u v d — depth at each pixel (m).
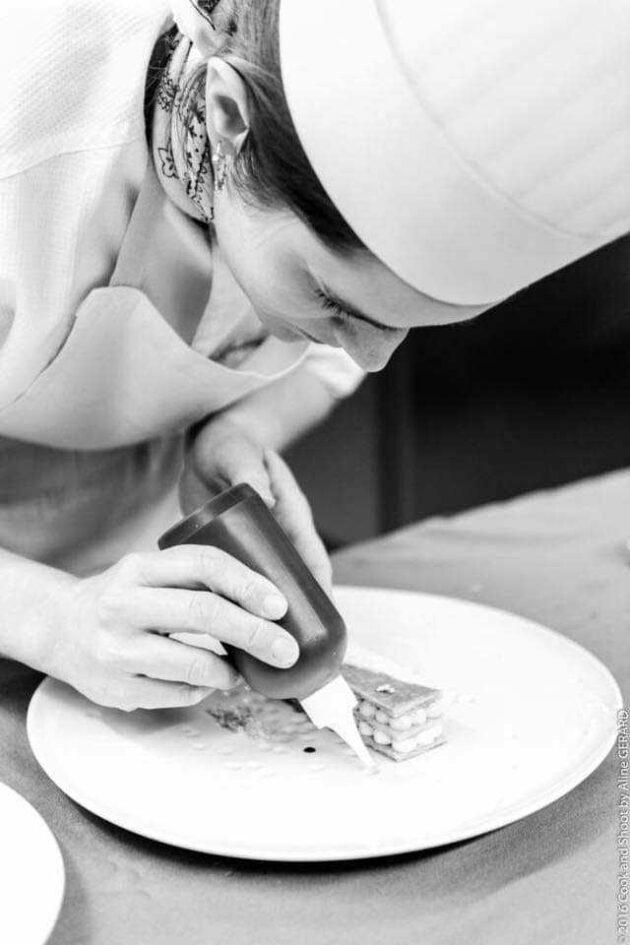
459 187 0.59
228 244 0.76
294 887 0.65
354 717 0.80
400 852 0.65
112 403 1.04
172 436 1.22
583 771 0.73
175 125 0.82
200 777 0.75
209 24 0.72
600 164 0.57
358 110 0.60
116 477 1.18
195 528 0.78
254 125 0.65
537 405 3.21
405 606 1.01
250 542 0.76
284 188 0.65
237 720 0.83
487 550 1.22
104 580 0.81
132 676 0.79
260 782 0.74
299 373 1.26
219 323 1.02
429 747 0.78
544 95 0.56
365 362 0.76
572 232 0.61
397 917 0.62
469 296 0.64
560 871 0.66
